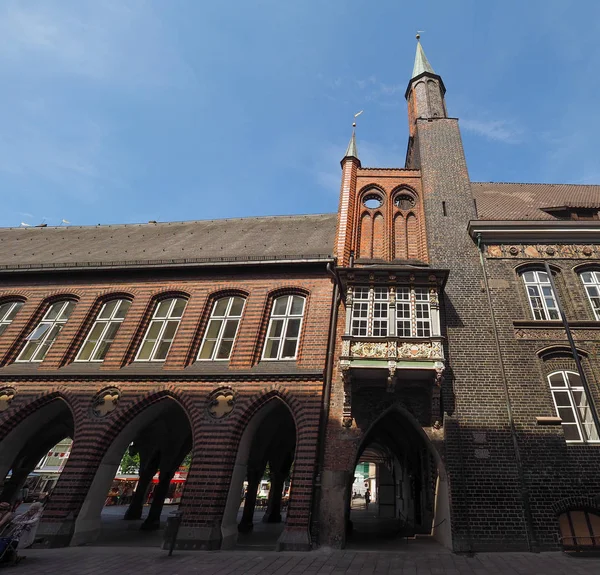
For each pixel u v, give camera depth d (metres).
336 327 14.83
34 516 10.14
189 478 12.20
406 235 17.88
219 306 16.50
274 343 14.97
